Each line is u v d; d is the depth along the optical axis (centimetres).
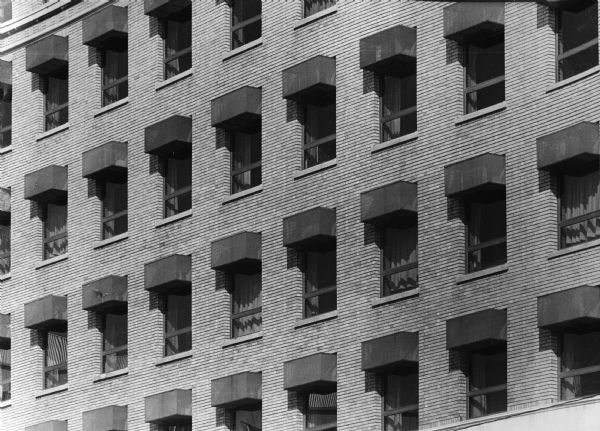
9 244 8450
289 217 6988
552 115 6291
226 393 7162
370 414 6712
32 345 8200
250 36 7381
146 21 7769
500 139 6431
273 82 7194
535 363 6250
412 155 6688
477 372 6481
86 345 7925
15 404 8238
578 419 6053
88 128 8019
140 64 7775
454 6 6538
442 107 6612
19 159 8362
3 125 8488
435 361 6531
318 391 6956
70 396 7975
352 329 6800
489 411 6431
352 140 6888
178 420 7456
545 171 6309
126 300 7731
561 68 6334
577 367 6203
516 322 6312
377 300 6731
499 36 6531
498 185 6400
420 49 6706
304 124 7112
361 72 6881
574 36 6319
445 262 6544
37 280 8219
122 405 7688
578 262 6175
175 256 7456
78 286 8006
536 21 6372
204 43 7494
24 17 8344
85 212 8006
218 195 7369
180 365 7444
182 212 7544
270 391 7050
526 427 6194
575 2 6272
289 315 7031
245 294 7281
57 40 8150
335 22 7000
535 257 6294
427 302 6581
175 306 7588
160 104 7669
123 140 7838
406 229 6750
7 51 8450
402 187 6650
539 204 6309
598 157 6175
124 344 7838
